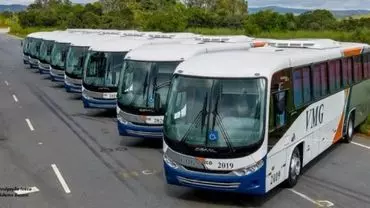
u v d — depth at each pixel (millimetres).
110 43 20656
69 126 18516
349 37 40781
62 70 29875
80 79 24781
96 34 31266
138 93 14867
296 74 11453
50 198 10570
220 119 9727
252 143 9508
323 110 13398
